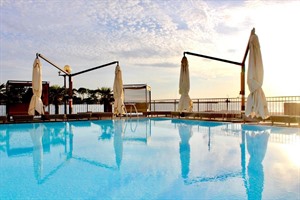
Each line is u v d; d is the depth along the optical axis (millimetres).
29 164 4648
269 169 4137
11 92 13586
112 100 15969
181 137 7660
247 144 6297
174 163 4582
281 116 8953
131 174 3951
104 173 4023
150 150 5805
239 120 10977
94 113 13164
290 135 7547
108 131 9328
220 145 6242
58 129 9938
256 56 8391
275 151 5469
